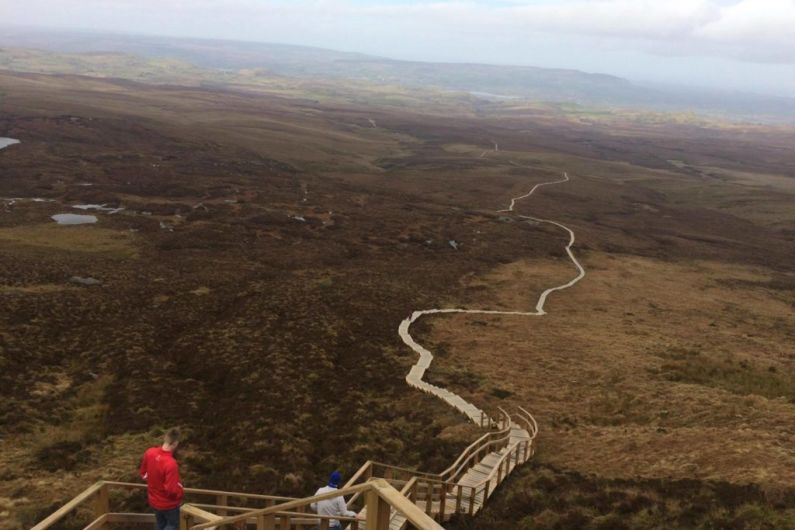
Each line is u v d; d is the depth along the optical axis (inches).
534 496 750.5
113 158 5147.6
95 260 2640.3
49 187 4067.4
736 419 1084.5
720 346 1961.1
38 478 848.9
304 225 3700.8
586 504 706.2
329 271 2780.5
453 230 3885.3
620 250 3799.2
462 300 2440.9
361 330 1851.6
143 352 1537.9
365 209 4306.1
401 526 540.7
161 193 4222.4
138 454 966.4
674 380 1478.8
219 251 3019.2
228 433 1061.8
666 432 1048.8
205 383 1369.3
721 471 797.2
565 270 3147.1
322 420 1143.6
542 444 1051.9
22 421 1076.5
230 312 1975.9
